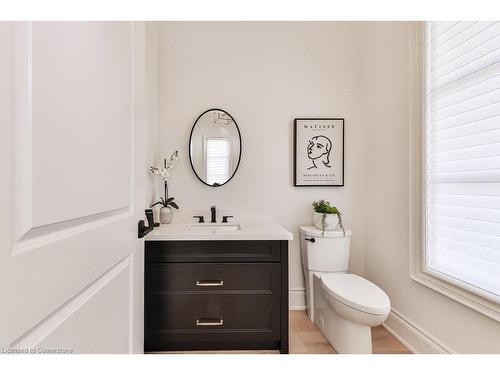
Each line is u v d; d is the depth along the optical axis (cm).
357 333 160
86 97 72
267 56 237
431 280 163
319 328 202
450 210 154
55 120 60
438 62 163
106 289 86
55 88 60
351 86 242
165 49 231
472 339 136
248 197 237
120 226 95
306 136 237
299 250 239
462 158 147
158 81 230
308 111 240
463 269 145
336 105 241
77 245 68
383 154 212
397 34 195
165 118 231
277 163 238
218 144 233
